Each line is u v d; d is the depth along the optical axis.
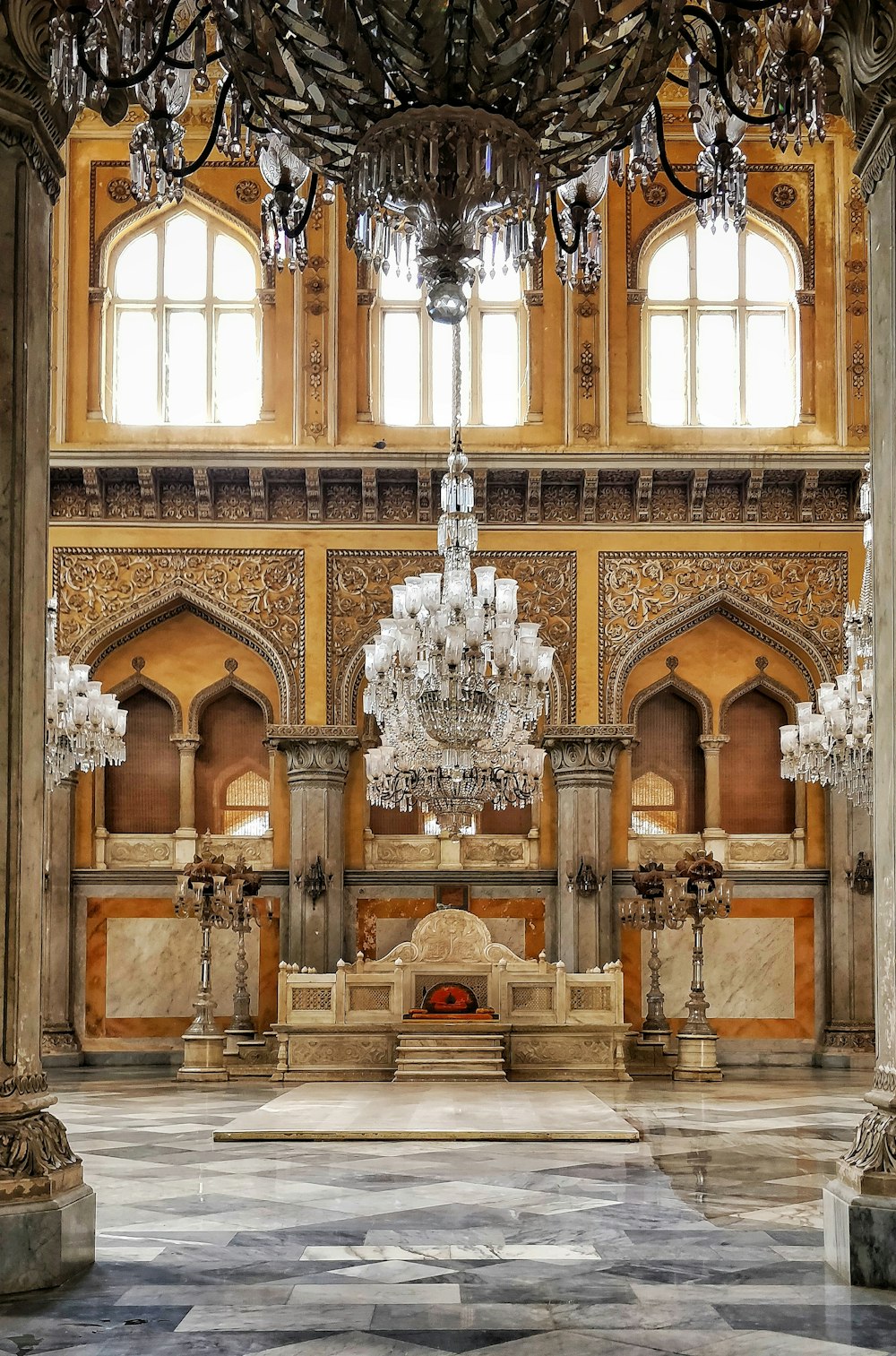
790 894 19.80
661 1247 6.38
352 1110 12.30
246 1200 7.71
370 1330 4.84
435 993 16.31
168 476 19.91
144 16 5.45
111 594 19.92
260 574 20.05
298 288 20.12
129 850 19.92
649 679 20.28
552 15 5.04
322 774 19.56
